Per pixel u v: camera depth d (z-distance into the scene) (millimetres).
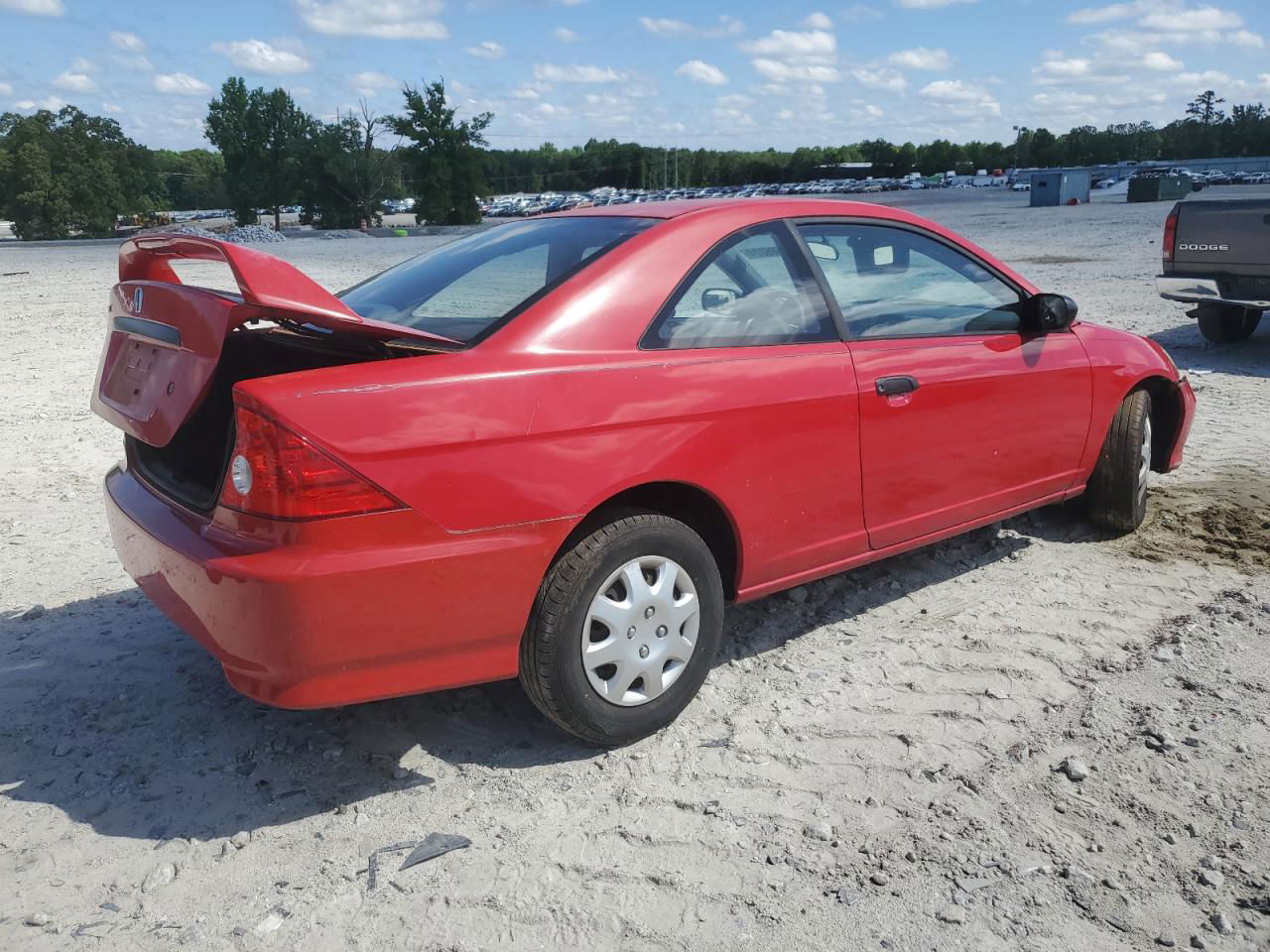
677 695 3061
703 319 3094
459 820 2701
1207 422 6871
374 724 3188
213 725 3193
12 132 98062
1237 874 2416
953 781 2816
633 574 2875
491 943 2256
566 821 2688
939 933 2248
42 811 2758
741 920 2307
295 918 2342
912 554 4527
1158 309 12539
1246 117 180125
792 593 4121
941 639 3693
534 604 2752
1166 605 3934
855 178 193125
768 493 3178
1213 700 3203
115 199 101500
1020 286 4125
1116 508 4566
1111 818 2637
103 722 3211
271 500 2420
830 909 2332
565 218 3613
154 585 2855
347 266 27406
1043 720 3119
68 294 20750
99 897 2426
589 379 2775
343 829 2672
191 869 2523
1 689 3422
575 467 2717
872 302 3570
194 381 2568
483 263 3396
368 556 2463
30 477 6184
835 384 3301
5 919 2352
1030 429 4043
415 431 2502
